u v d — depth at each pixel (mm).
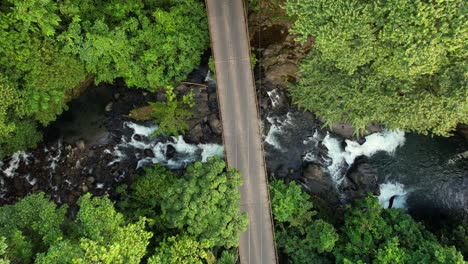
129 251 14891
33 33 18047
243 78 21656
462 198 24812
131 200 23062
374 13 16125
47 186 24391
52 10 17719
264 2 23344
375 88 19422
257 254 20969
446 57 16547
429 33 15078
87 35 18750
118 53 20562
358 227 20672
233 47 21578
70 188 24484
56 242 14195
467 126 23641
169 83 23188
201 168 18312
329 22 16969
